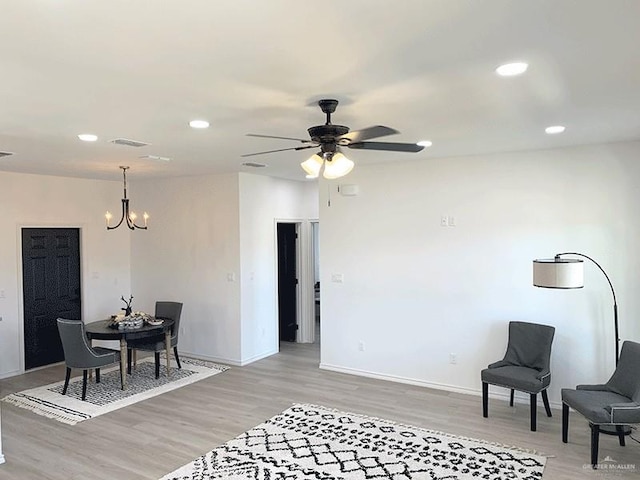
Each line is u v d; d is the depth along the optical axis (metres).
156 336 6.47
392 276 5.86
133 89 2.75
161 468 3.73
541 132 4.11
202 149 4.71
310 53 2.23
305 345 7.96
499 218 5.20
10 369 6.30
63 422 4.67
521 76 2.60
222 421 4.66
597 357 4.76
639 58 2.34
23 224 6.43
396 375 5.88
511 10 1.81
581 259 4.80
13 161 5.35
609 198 4.68
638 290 4.58
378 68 2.44
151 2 1.72
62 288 6.99
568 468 3.66
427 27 1.96
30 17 1.82
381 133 2.80
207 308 6.98
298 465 3.73
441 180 5.50
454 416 4.73
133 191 7.67
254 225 6.93
